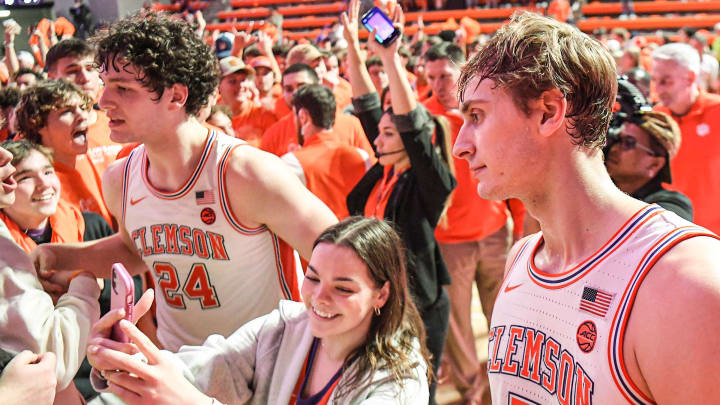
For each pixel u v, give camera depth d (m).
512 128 1.01
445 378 3.71
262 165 1.79
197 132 1.80
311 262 1.41
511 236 3.65
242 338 1.51
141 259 2.15
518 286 1.12
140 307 1.22
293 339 1.49
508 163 1.02
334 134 3.64
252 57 6.88
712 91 5.99
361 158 3.54
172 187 1.82
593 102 0.99
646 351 0.88
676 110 3.96
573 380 0.98
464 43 8.13
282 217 1.80
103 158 3.54
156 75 1.68
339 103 6.72
